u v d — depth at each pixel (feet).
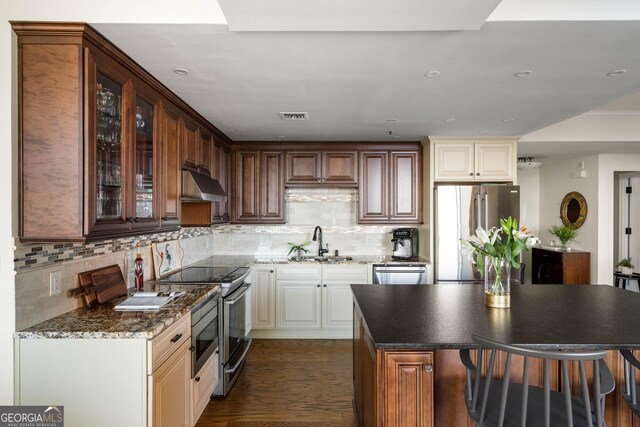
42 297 5.83
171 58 6.48
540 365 6.06
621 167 16.89
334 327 13.50
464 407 6.16
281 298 13.51
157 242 9.89
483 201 12.71
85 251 6.88
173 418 6.26
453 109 9.70
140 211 7.12
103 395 5.36
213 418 8.30
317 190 15.25
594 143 14.44
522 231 6.61
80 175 5.39
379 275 13.20
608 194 16.89
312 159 14.12
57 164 5.37
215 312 8.82
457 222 12.82
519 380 6.09
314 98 8.75
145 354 5.38
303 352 12.26
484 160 13.21
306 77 7.38
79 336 5.35
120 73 6.32
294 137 13.37
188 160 9.57
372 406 5.73
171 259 10.75
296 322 13.51
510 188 12.69
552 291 8.28
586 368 6.00
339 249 15.28
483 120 10.88
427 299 7.44
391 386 5.05
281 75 7.28
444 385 6.17
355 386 8.43
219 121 10.99
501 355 6.09
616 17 5.20
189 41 5.86
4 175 5.27
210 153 11.55
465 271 12.75
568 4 5.22
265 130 12.19
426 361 5.02
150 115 7.57
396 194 14.15
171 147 8.48
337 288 13.46
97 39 5.64
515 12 5.24
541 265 18.39
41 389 5.37
